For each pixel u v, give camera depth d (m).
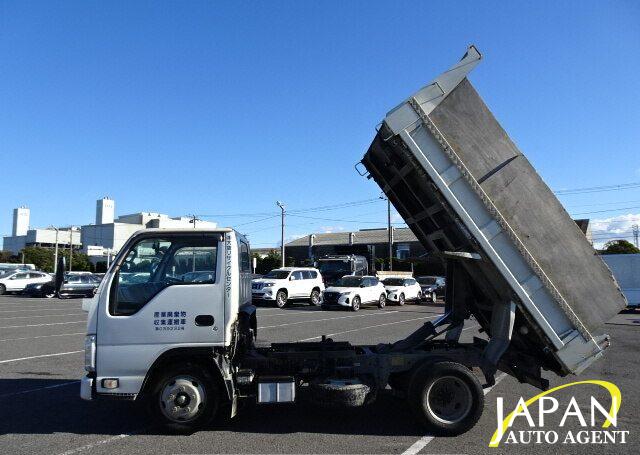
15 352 11.41
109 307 5.69
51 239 93.56
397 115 5.73
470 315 7.49
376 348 6.94
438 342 7.23
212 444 5.46
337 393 5.75
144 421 6.30
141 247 5.85
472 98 5.93
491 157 5.91
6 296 34.94
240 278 6.48
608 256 26.56
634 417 6.67
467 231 5.76
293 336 14.62
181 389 5.73
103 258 69.06
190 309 5.71
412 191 6.38
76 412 6.69
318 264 34.00
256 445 5.44
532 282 5.79
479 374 6.54
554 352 5.83
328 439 5.66
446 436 5.82
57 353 11.27
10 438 5.66
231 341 5.83
